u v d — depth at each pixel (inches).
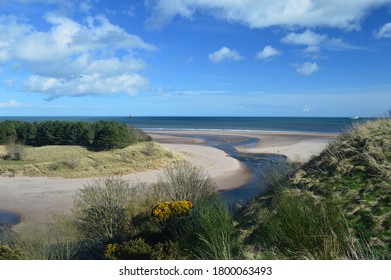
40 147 1758.1
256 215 294.7
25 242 457.4
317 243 202.8
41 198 1082.7
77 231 549.3
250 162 1739.7
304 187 311.7
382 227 221.6
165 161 1625.2
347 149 347.9
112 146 1696.6
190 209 398.6
